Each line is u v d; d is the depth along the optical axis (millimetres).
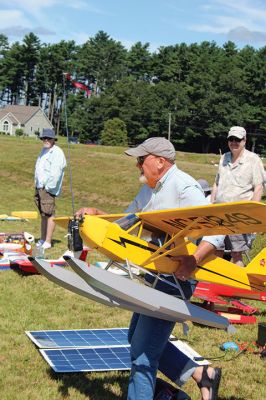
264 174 6527
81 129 81125
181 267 3178
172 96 80250
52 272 3338
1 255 8188
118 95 81875
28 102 106000
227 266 4426
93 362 4309
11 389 3783
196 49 94312
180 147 82500
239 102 81062
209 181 19328
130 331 3479
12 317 5375
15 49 103875
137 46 102062
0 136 54938
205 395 3354
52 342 4684
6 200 17109
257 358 4711
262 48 85000
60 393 3785
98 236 3295
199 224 3107
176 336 5152
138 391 3080
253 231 3092
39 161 9039
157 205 3283
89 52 102125
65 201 17594
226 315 5773
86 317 5562
